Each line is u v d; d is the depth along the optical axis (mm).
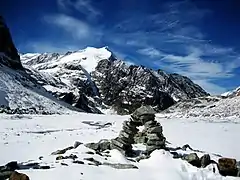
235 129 45812
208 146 31531
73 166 14719
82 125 50125
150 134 19656
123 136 19594
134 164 16625
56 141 29500
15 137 31516
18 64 132250
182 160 17328
